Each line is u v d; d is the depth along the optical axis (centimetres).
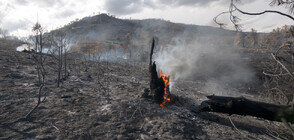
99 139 323
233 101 439
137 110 474
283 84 514
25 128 324
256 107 415
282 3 274
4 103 422
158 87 555
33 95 508
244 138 397
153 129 384
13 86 564
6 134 297
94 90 661
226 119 522
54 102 474
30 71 826
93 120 393
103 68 1294
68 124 362
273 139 406
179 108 551
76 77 862
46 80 709
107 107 472
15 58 1072
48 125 348
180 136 365
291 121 376
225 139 381
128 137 341
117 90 699
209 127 440
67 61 1321
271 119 409
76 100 511
